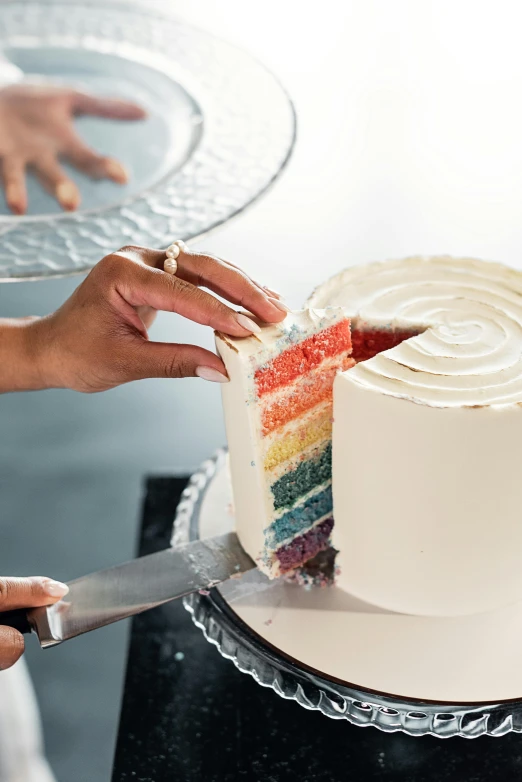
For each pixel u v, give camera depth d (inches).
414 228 83.9
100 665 86.2
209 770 49.7
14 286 85.7
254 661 50.4
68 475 88.6
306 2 116.5
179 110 85.2
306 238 83.7
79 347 55.0
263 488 52.3
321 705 48.3
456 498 47.3
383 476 48.1
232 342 48.5
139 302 50.6
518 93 101.3
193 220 71.9
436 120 98.0
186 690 53.7
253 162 77.9
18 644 47.7
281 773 49.3
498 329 52.2
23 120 82.4
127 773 49.7
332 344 51.4
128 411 87.9
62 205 74.5
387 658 50.2
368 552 51.9
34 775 63.2
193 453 78.9
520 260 78.9
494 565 50.3
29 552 86.2
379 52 108.0
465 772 48.8
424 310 54.4
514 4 116.0
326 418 53.6
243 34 110.7
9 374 58.6
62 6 97.5
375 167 92.1
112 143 81.4
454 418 44.6
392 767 49.3
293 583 55.4
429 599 51.9
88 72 89.2
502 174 90.4
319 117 99.0
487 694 48.2
